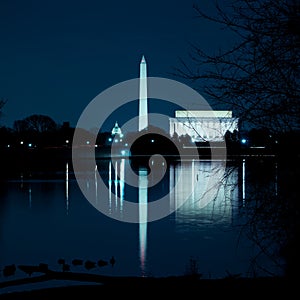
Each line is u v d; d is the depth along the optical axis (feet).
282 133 29.55
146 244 111.55
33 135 583.99
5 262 96.73
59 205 201.98
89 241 119.65
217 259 87.61
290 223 30.37
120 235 126.62
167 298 43.34
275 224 30.99
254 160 30.94
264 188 30.66
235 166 32.27
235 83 29.25
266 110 29.04
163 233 125.29
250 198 31.14
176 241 112.16
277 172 30.09
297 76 28.40
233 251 88.22
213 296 42.22
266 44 28.30
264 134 30.07
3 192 254.88
